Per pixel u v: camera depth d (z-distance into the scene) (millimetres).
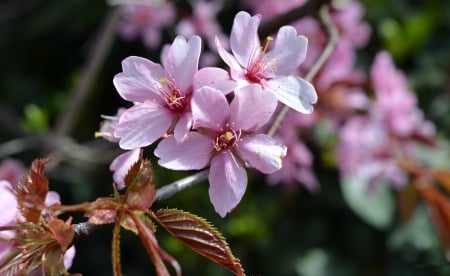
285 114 341
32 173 269
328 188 692
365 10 711
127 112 293
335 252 697
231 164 292
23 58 812
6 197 294
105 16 762
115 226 260
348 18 510
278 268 678
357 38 516
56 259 263
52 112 750
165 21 587
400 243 663
